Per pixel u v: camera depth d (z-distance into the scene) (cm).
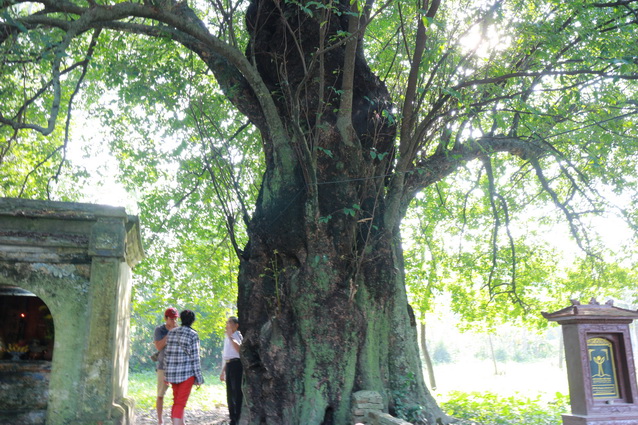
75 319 764
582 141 1170
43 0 814
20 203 770
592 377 604
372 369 872
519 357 5481
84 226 788
